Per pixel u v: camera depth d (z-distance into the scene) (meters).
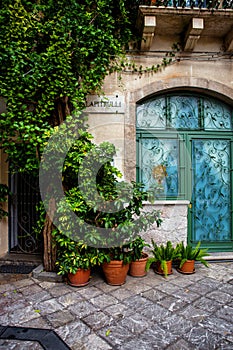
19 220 4.53
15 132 3.59
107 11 3.87
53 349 2.07
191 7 3.72
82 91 3.66
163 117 4.41
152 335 2.25
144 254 3.72
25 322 2.43
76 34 3.56
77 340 2.18
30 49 3.56
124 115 4.16
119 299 2.88
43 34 3.60
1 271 3.74
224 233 4.46
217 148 4.48
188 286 3.24
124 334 2.26
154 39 4.22
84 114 3.94
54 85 3.38
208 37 4.27
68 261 3.15
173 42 4.24
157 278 3.51
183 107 4.45
